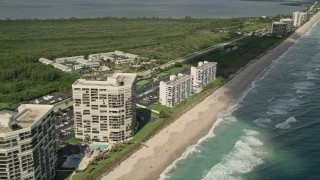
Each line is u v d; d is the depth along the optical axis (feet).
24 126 648.38
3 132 619.67
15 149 625.00
